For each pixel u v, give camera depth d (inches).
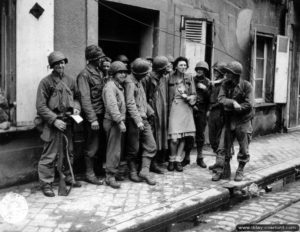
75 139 269.4
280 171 311.0
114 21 318.0
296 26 503.2
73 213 205.6
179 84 285.9
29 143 248.4
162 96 279.6
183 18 348.2
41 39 243.1
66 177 247.8
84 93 242.5
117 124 243.3
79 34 273.0
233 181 271.6
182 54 351.9
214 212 241.8
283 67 473.4
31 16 238.4
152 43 331.6
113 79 247.8
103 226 191.2
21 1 234.1
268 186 293.7
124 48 334.6
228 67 259.0
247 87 261.4
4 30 235.0
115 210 211.2
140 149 269.7
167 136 288.8
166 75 287.1
